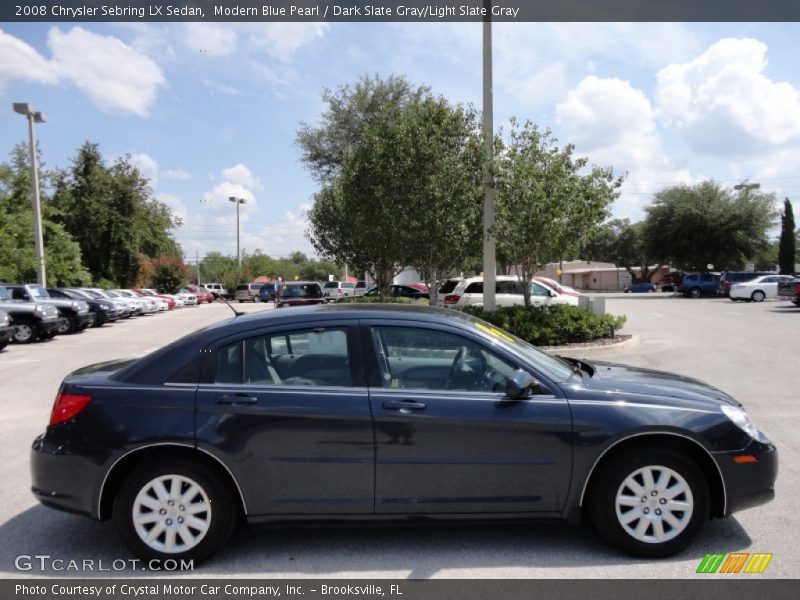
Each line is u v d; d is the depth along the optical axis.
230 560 3.70
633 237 78.19
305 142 28.17
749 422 3.88
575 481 3.63
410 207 13.48
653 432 3.62
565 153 12.67
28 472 5.41
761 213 44.47
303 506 3.64
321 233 22.70
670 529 3.63
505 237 13.11
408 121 13.76
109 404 3.68
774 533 3.95
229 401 3.64
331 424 3.62
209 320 27.20
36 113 24.36
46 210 32.25
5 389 9.69
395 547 3.84
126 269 41.41
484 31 13.14
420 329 3.89
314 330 3.88
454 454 3.62
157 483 3.62
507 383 3.61
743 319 20.94
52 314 17.95
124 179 40.31
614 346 12.09
